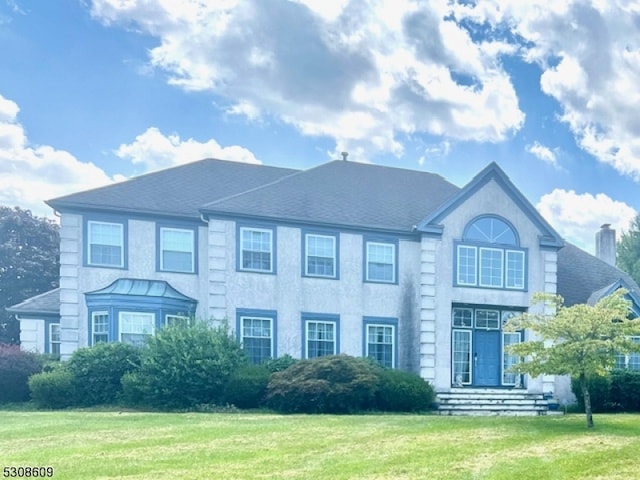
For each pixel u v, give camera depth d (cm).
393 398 1930
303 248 2247
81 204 2116
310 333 2216
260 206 2225
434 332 2233
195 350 1852
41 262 4156
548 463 952
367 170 2727
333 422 1440
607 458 993
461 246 2305
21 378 1984
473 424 1416
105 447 1072
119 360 1905
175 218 2222
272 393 1803
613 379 2073
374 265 2322
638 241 5159
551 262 2395
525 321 1508
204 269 2233
